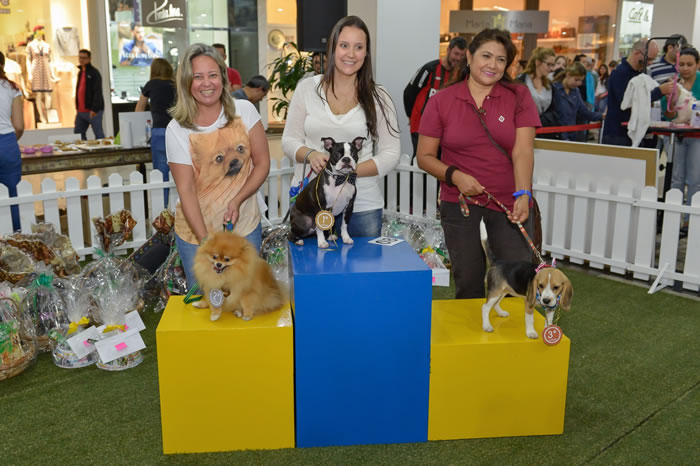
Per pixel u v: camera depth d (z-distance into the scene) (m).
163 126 6.64
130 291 3.99
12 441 2.84
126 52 11.74
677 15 10.20
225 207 3.13
